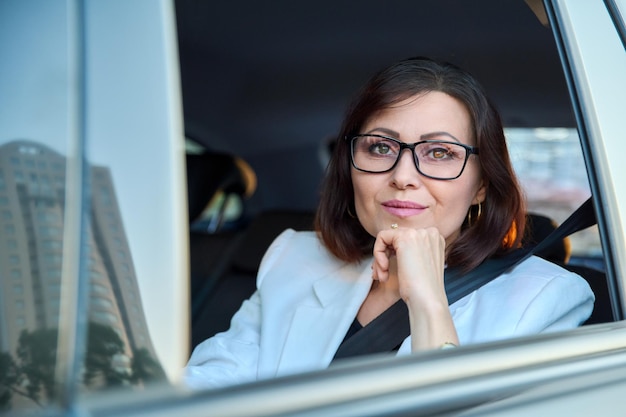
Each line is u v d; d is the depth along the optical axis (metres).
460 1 3.32
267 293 2.51
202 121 4.73
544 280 2.18
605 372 1.54
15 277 1.12
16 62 1.21
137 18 1.21
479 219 2.31
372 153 2.27
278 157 5.20
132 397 1.03
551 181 4.15
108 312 1.08
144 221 1.14
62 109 1.16
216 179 4.27
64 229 1.11
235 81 4.52
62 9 1.21
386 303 2.29
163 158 1.17
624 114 1.94
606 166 1.87
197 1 3.55
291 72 4.46
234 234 4.05
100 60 1.17
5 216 1.15
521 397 1.37
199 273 3.91
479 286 2.25
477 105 2.25
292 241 2.65
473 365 1.37
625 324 1.72
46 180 1.14
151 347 1.10
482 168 2.27
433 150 2.22
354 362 1.26
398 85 2.23
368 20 3.71
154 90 1.20
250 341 2.48
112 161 1.14
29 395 1.05
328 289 2.40
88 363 1.05
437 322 2.01
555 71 3.78
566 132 4.12
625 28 2.03
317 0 3.53
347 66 4.30
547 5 1.96
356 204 2.34
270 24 3.83
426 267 2.10
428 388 1.27
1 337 1.10
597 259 3.10
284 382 1.14
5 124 1.18
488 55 3.75
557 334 1.58
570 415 1.39
